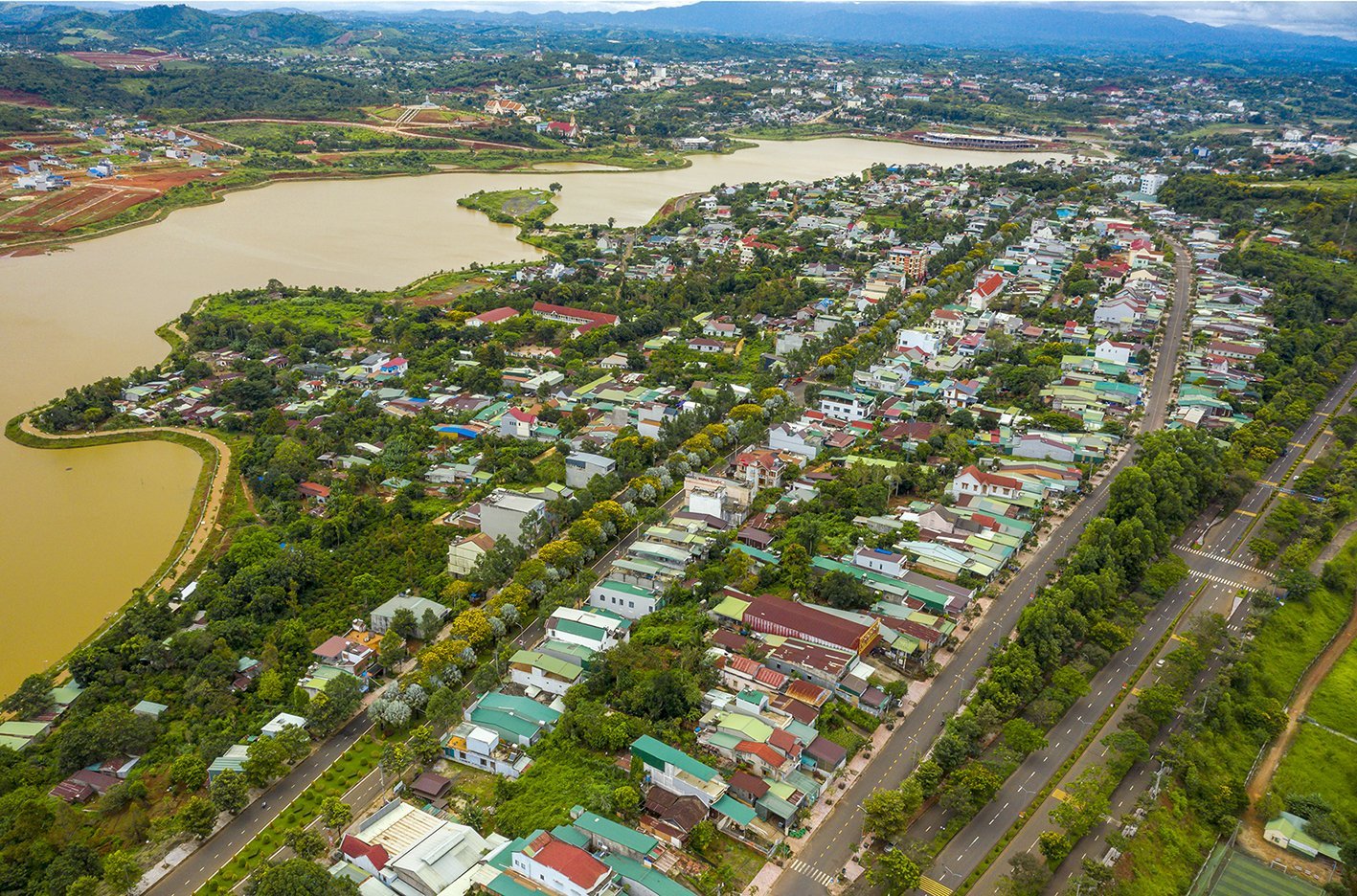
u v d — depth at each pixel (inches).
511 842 4955.7
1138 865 5024.6
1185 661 6407.5
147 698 6412.4
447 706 5930.1
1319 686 6786.4
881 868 4749.0
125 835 5251.0
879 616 6963.6
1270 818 5516.7
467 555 7805.1
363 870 4857.3
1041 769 5713.6
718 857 4990.2
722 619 6939.0
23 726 6151.6
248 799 5531.5
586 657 6486.2
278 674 6510.8
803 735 5713.6
